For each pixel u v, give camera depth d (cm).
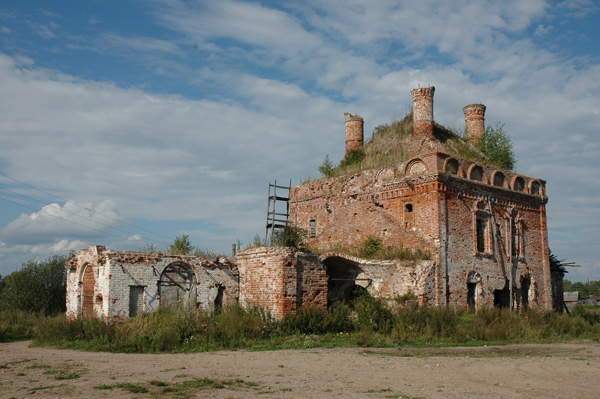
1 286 6238
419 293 2578
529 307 2953
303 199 3581
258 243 2861
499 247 3062
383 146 3672
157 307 2552
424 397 1080
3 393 1125
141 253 2555
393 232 2936
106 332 2103
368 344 2009
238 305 2480
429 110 3478
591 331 2623
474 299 2872
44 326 2405
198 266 2675
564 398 1085
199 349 1900
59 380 1277
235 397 1070
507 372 1393
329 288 2900
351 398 1060
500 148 3553
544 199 3438
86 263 2730
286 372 1391
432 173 2769
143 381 1245
